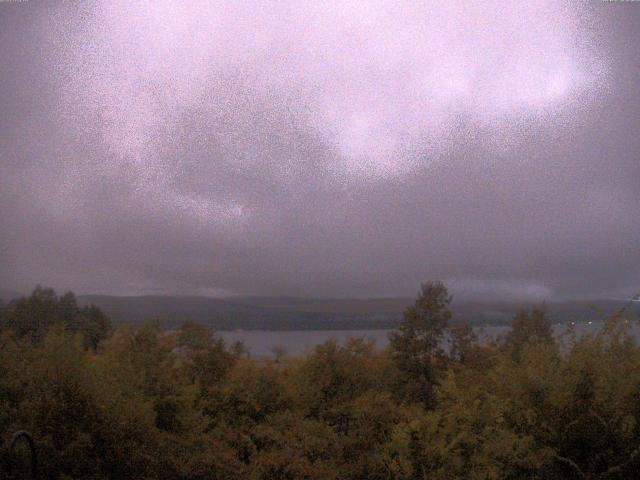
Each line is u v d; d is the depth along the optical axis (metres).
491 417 6.36
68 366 6.50
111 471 6.40
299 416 9.88
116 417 6.53
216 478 7.32
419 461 6.43
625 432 5.67
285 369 12.57
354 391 11.98
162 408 8.20
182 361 10.92
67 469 6.03
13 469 5.70
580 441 5.96
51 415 6.23
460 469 6.12
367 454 7.33
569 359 6.63
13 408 6.40
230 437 8.73
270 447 8.25
